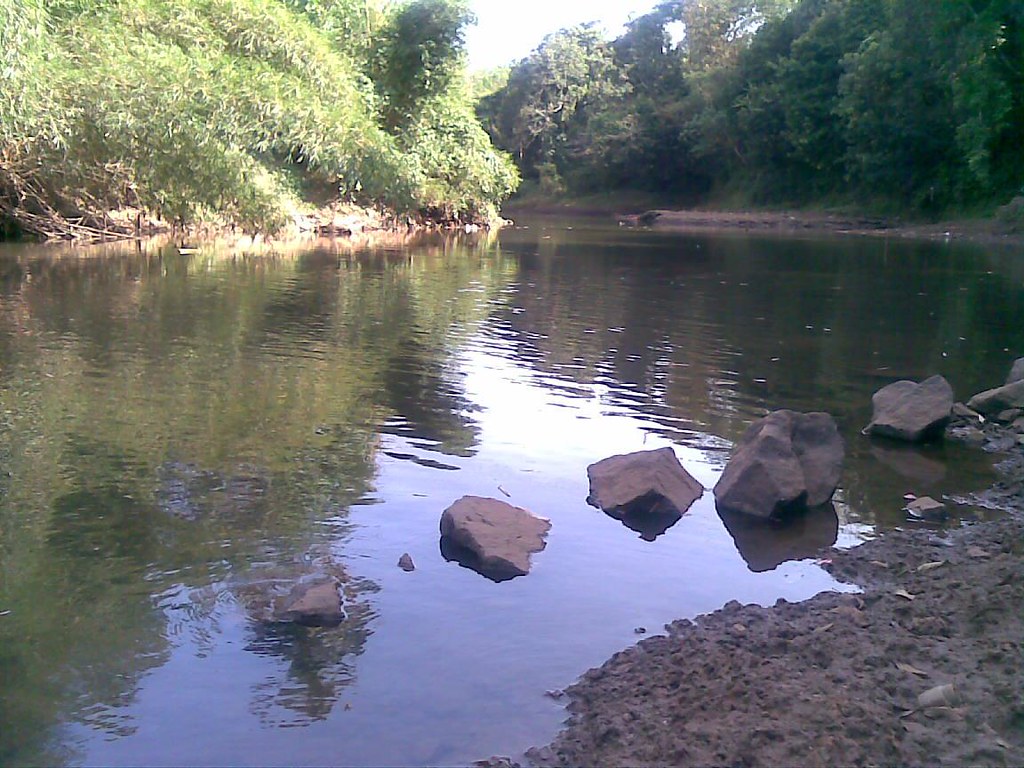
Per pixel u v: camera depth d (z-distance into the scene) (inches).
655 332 526.3
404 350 453.7
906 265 948.0
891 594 201.8
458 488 267.9
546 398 370.6
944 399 330.0
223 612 193.0
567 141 2652.6
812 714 150.9
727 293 705.0
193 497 254.2
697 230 1633.9
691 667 170.2
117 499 251.1
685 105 2357.3
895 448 318.0
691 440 320.8
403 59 1435.8
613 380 404.5
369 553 223.0
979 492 276.5
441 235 1374.3
